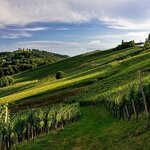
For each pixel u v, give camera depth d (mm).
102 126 47312
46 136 45438
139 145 28281
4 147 38656
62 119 57281
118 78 114062
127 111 46656
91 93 101438
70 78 156750
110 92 80500
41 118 48250
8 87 183250
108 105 66125
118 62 164375
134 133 33156
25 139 47094
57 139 41719
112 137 36031
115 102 55562
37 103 106875
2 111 38656
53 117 54281
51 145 38438
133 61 152375
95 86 114312
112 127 42938
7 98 130625
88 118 62656
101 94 86812
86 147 35031
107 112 65688
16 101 121250
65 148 36188
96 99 83812
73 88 127000
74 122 60500
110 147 31641
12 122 42156
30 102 109938
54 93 122938
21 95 132375
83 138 40000
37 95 125938
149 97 43156
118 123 45062
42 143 40188
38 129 48625
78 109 69062
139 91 44688
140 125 35875
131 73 113688
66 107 68625
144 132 32000
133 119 42781
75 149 35031
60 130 49719
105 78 133625
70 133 45219
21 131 44406
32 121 46625
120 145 30750
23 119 45062
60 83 144250
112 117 55906
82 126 51188
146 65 118562
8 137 38781
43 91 131750
